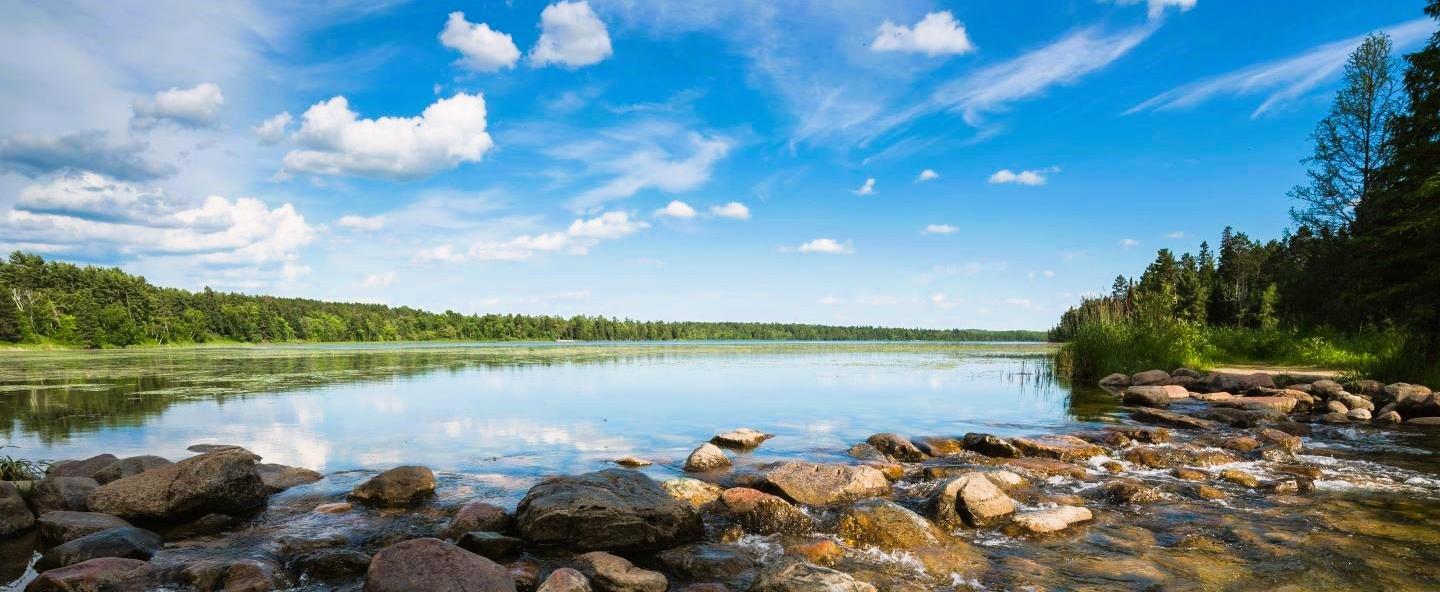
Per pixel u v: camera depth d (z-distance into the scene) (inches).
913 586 251.1
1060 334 1706.4
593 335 6560.0
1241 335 1397.6
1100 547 292.5
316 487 390.0
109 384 1046.4
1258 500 367.9
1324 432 599.5
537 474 424.5
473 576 234.1
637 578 247.3
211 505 328.5
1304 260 1923.0
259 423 637.9
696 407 775.7
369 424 634.8
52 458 478.3
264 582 248.5
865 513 308.2
